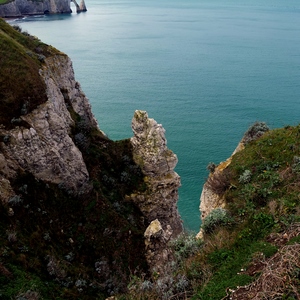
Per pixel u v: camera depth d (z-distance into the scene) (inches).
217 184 951.6
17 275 771.4
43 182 1090.7
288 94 3508.9
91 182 1251.2
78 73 4229.8
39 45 1476.4
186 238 773.9
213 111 3083.2
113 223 1175.6
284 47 5851.4
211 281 545.6
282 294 439.5
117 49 5703.7
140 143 1453.0
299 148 887.1
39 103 1139.3
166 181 1428.4
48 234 980.6
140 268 1109.1
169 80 4045.3
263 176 845.8
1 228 880.3
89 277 963.3
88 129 1461.6
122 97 3432.6
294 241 540.7
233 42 6378.0
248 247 592.7
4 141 1027.3
